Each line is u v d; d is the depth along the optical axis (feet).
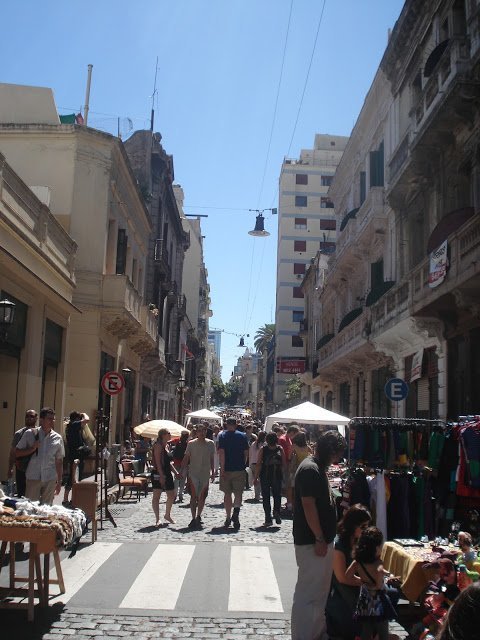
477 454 26.25
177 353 155.53
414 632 19.31
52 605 22.52
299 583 18.33
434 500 28.58
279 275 231.91
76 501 33.78
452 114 50.93
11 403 47.88
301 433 39.99
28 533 20.94
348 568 17.46
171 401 163.22
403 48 71.97
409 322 59.72
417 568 20.56
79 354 68.54
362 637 16.58
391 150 77.71
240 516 46.03
